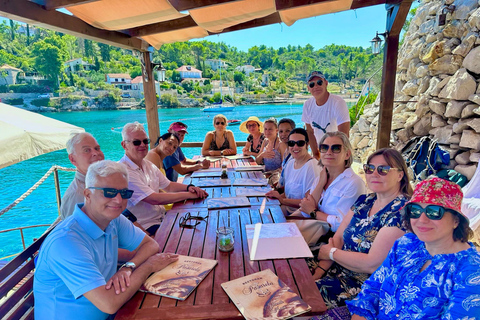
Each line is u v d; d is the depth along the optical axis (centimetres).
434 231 108
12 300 151
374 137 743
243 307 123
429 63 608
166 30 400
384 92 431
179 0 291
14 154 282
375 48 443
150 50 495
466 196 336
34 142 307
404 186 174
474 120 442
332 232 230
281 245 176
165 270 152
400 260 125
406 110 643
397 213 158
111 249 155
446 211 105
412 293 114
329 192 240
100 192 140
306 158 290
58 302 133
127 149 260
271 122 419
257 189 293
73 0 264
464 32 532
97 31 355
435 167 458
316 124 380
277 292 132
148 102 514
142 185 252
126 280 135
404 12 375
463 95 474
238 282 140
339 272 183
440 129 506
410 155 497
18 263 159
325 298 161
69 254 128
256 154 473
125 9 292
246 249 174
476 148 430
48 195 1045
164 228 207
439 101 529
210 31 428
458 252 107
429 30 644
